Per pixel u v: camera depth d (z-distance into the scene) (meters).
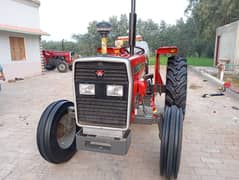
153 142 3.04
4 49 8.60
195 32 26.03
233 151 2.79
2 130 3.50
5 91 6.62
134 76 2.04
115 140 1.94
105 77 1.87
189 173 2.33
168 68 3.19
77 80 1.96
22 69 9.70
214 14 19.31
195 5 22.19
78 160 2.59
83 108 2.03
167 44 29.98
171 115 2.11
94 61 1.84
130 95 1.88
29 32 9.53
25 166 2.48
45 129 2.24
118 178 2.24
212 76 8.68
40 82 8.40
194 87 6.93
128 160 2.58
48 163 2.54
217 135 3.25
